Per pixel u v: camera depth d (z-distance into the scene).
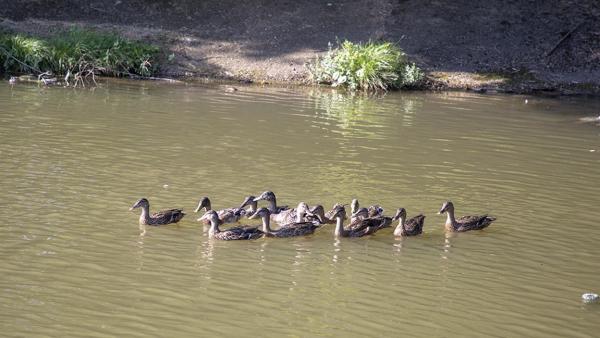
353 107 27.73
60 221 15.70
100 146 20.83
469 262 14.80
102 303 12.48
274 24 35.59
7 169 18.47
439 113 27.38
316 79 32.12
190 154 20.61
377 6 36.66
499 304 13.09
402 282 13.79
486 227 16.66
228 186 18.25
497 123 26.22
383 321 12.31
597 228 16.77
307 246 15.34
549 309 12.97
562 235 16.31
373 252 15.15
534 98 31.42
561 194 18.88
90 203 16.73
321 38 34.84
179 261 14.25
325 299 12.98
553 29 36.44
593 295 13.31
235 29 35.25
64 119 23.44
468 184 19.34
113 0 36.19
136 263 14.04
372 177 19.52
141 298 12.72
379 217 16.30
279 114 25.89
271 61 33.22
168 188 17.91
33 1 35.28
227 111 25.92
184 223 16.12
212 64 32.78
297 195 17.89
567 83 33.50
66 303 12.41
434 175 19.94
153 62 32.03
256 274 13.85
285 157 20.81
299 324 12.09
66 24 34.19
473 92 32.12
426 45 34.78
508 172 20.48
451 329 12.15
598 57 35.19
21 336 11.34
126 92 28.20
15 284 12.95
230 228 15.59
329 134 23.45
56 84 28.89
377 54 31.89
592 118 27.66
